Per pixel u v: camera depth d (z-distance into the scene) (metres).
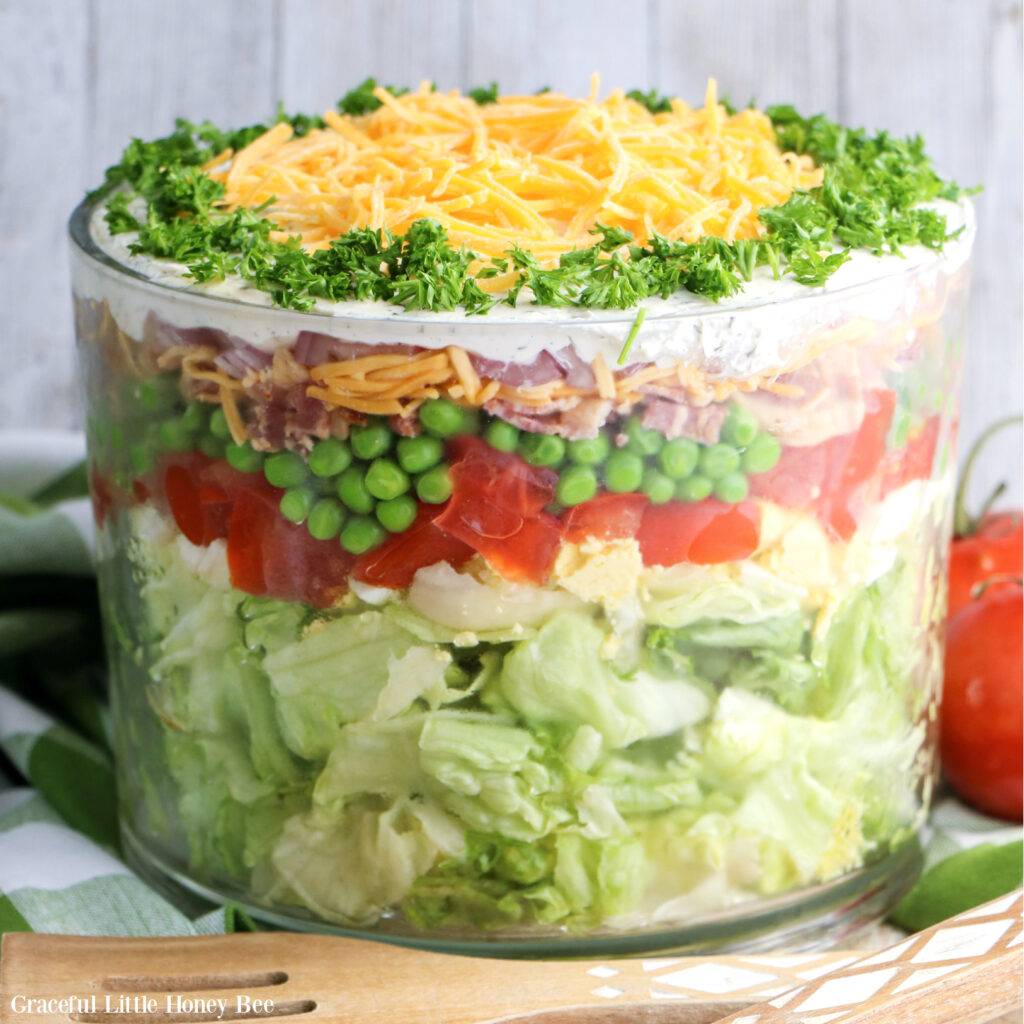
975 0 0.94
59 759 0.74
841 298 0.62
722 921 0.66
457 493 0.62
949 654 0.74
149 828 0.70
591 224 0.64
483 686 0.63
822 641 0.65
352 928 0.66
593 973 0.64
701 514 0.62
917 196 0.68
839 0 0.95
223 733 0.66
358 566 0.62
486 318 0.60
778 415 0.62
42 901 0.67
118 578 0.68
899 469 0.65
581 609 0.63
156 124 0.94
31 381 0.97
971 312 1.00
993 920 0.63
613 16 0.95
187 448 0.64
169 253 0.64
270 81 0.94
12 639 0.78
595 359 0.60
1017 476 1.02
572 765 0.63
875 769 0.68
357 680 0.63
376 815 0.64
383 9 0.93
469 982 0.64
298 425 0.62
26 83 0.92
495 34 0.94
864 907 0.69
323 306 0.61
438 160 0.66
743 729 0.64
